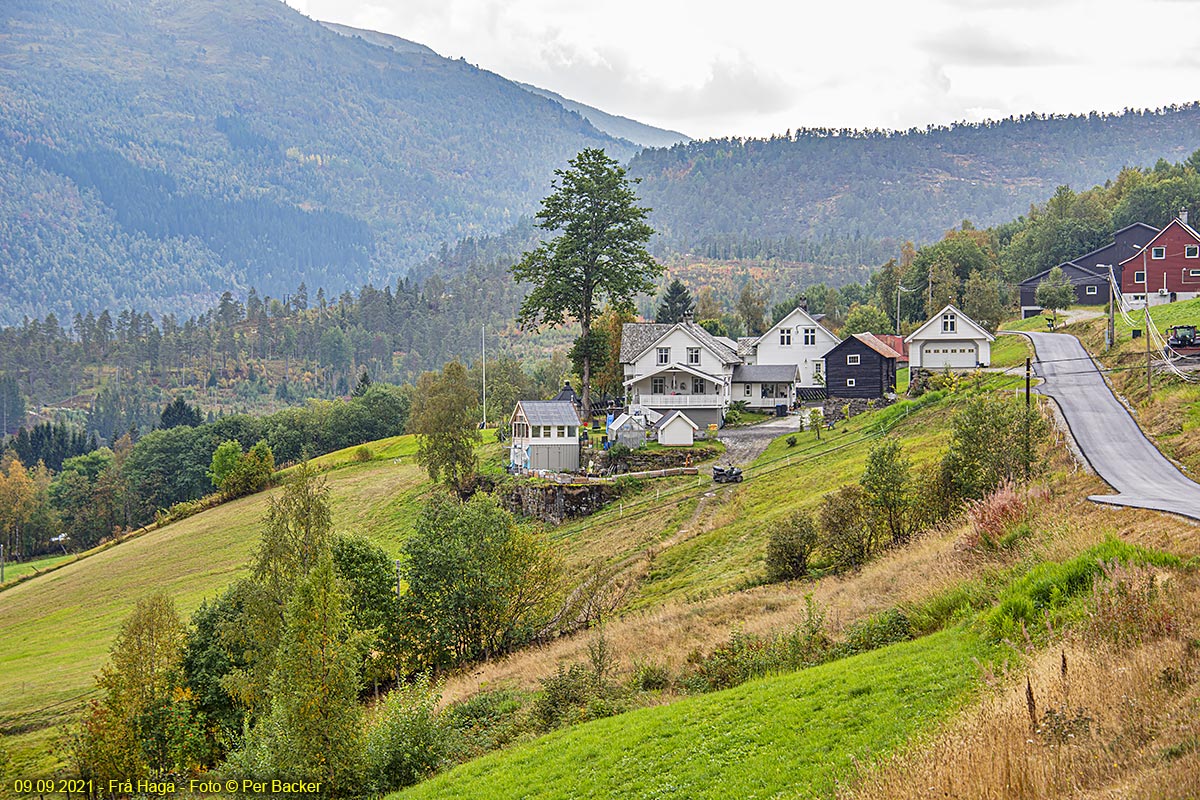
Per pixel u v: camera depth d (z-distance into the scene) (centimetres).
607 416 8525
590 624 4059
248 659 3772
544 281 9038
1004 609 2164
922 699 1873
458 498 7219
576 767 2153
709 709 2281
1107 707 1366
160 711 3609
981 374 6850
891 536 3703
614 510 6238
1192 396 4631
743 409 8838
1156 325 7069
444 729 2797
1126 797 1083
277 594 3806
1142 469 3581
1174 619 1623
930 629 2489
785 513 4816
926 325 8000
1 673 5734
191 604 6688
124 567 8488
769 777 1734
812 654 2578
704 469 6625
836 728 1878
